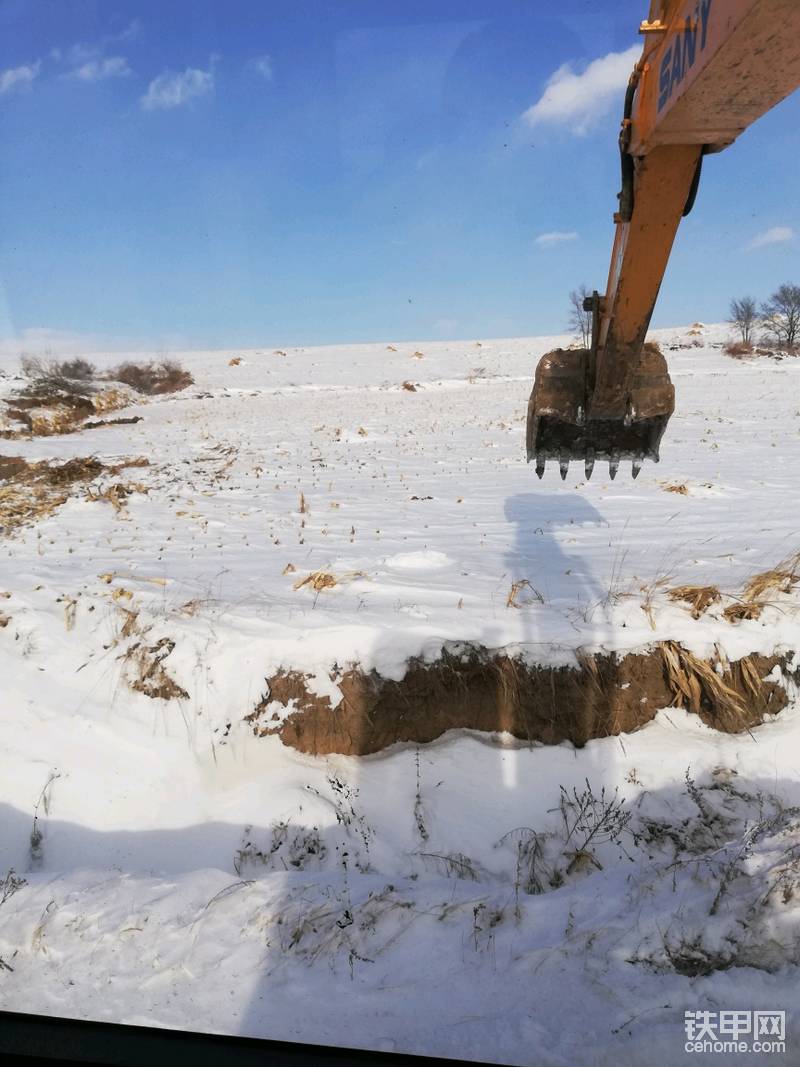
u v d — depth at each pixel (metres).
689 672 5.88
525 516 10.06
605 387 3.93
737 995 2.97
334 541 9.03
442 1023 3.14
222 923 3.90
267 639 6.04
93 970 3.61
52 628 6.46
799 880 3.33
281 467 15.11
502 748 5.89
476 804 5.55
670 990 3.07
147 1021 3.25
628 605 6.31
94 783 5.57
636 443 4.39
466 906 3.99
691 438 17.44
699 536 8.53
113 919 3.95
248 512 10.82
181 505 11.36
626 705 5.89
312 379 40.94
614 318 3.68
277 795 5.47
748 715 5.88
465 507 10.81
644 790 5.56
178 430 22.94
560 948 3.47
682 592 6.43
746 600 6.26
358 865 5.14
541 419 4.22
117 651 6.21
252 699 5.91
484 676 5.97
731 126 2.86
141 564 8.06
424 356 50.06
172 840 5.38
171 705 5.93
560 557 7.92
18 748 5.64
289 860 5.13
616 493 11.38
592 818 5.36
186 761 5.76
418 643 5.94
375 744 5.88
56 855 5.24
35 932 3.83
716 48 2.34
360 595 6.82
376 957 3.63
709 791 5.54
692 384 29.72
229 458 16.42
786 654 5.95
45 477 13.91
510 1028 3.05
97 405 27.28
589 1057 2.86
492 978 3.39
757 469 13.13
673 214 3.31
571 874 5.00
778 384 28.38
